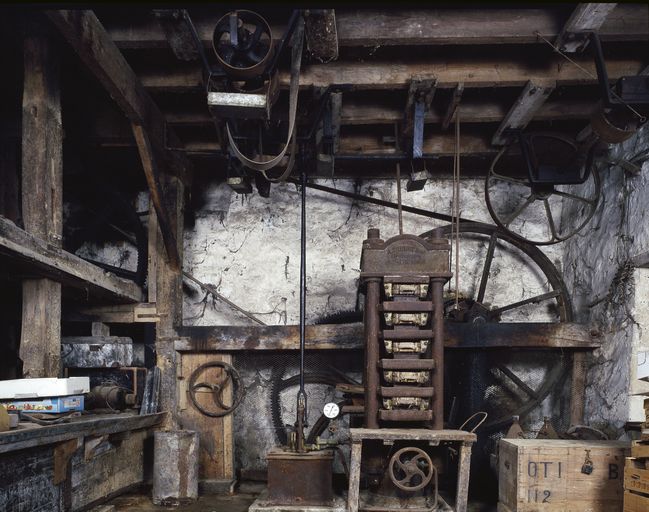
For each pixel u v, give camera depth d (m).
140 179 6.85
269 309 6.75
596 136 5.25
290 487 5.02
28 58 4.08
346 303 6.73
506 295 6.77
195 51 4.30
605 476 4.41
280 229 6.87
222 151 5.45
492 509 5.32
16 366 5.49
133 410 5.71
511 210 6.82
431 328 4.84
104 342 5.74
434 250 4.92
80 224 6.77
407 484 4.86
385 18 4.18
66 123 5.60
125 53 4.88
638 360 5.21
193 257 6.83
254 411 6.47
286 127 5.43
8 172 5.59
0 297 5.21
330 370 6.45
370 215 6.87
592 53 4.70
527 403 6.18
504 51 4.77
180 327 6.12
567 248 6.74
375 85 4.80
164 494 5.43
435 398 4.77
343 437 6.49
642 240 5.20
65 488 4.20
